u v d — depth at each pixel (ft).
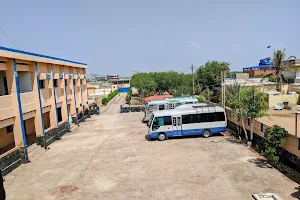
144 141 63.98
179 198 32.07
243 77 146.20
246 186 34.32
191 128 64.49
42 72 68.18
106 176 41.16
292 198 30.19
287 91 108.78
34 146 59.82
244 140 59.36
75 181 39.86
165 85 194.49
